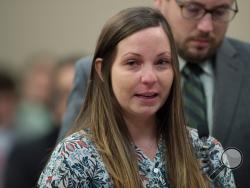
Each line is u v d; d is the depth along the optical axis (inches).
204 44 199.3
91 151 144.3
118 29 147.3
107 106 149.7
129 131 151.7
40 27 476.4
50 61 390.3
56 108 267.0
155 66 146.6
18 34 480.7
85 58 213.9
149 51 145.1
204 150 158.1
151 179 147.3
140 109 146.6
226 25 199.8
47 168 143.9
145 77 144.6
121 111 150.5
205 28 195.8
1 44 483.2
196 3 195.2
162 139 154.5
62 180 141.4
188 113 199.9
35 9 475.8
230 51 210.8
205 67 206.5
